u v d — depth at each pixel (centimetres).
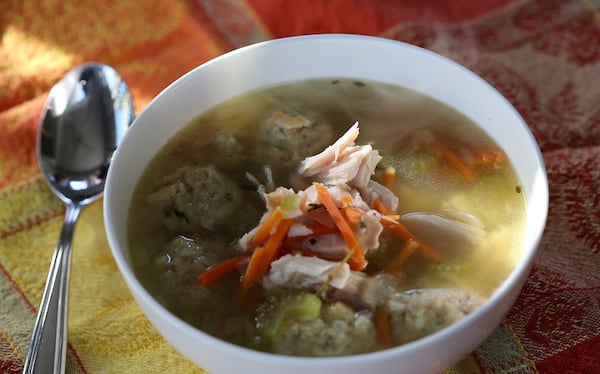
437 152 37
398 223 34
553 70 48
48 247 39
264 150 38
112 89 45
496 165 35
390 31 51
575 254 38
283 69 39
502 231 33
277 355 27
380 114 39
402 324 30
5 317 36
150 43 50
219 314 31
